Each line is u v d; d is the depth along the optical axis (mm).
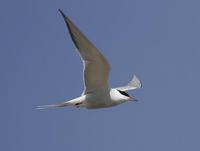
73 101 18062
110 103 18406
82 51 16781
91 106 18391
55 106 17984
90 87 18016
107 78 17719
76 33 16188
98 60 17016
